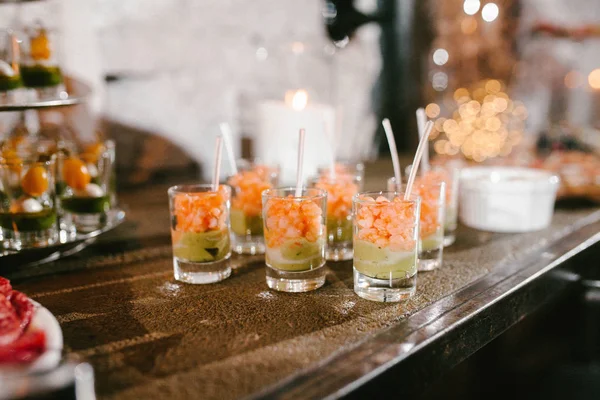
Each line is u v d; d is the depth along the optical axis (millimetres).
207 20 929
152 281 594
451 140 1141
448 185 675
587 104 1312
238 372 447
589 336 773
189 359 463
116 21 851
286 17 1010
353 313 526
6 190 600
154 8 879
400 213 537
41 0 739
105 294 565
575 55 1289
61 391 408
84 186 672
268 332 498
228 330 501
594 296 750
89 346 479
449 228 686
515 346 881
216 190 592
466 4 1061
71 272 614
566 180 812
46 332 455
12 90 641
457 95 1155
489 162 922
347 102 1109
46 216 611
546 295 621
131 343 483
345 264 637
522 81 1231
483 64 1167
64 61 802
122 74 867
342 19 1070
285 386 432
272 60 1006
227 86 965
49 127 801
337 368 449
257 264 638
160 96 903
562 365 836
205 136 957
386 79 1170
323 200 570
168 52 901
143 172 908
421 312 525
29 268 623
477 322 526
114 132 874
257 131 901
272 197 564
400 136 1210
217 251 587
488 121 1118
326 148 879
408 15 1159
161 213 800
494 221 729
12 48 640
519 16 1189
